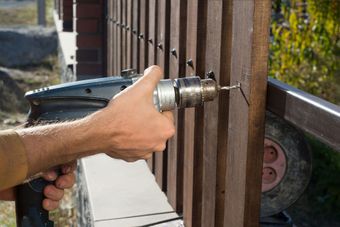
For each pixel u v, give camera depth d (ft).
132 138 4.53
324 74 22.44
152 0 12.21
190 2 9.17
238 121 7.24
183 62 9.79
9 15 72.84
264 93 6.91
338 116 5.56
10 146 4.14
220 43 7.71
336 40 21.52
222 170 8.11
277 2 21.36
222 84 7.79
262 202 9.05
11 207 18.97
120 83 5.27
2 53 47.26
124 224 10.27
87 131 4.40
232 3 7.61
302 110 6.26
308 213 15.80
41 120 5.22
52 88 5.26
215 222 8.23
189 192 9.42
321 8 20.92
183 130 10.26
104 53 23.99
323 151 17.74
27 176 4.21
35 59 47.21
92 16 24.02
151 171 12.88
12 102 36.14
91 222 11.12
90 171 12.98
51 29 52.26
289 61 21.31
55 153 4.29
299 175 8.96
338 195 16.19
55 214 17.57
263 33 6.76
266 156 8.91
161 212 10.72
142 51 13.48
